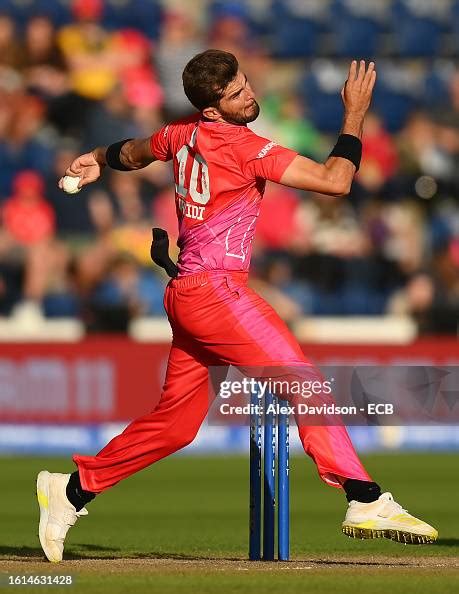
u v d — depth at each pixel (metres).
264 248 55.91
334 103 63.81
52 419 48.62
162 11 66.19
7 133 58.16
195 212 18.70
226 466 46.03
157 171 56.84
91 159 20.81
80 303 53.03
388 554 23.30
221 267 18.66
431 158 60.19
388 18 68.38
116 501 36.12
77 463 20.05
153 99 61.31
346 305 54.78
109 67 61.28
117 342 48.72
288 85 65.25
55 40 62.09
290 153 18.31
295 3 68.56
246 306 18.64
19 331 52.22
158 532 28.92
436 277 56.12
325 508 34.50
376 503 18.61
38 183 55.97
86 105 59.72
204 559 21.52
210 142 18.52
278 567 19.08
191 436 19.70
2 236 54.75
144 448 19.72
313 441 18.72
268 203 56.22
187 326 18.84
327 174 18.12
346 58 67.44
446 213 58.69
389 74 65.19
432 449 50.84
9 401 48.72
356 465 18.69
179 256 19.06
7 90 59.62
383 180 59.59
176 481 41.38
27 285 53.44
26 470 43.00
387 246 57.22
